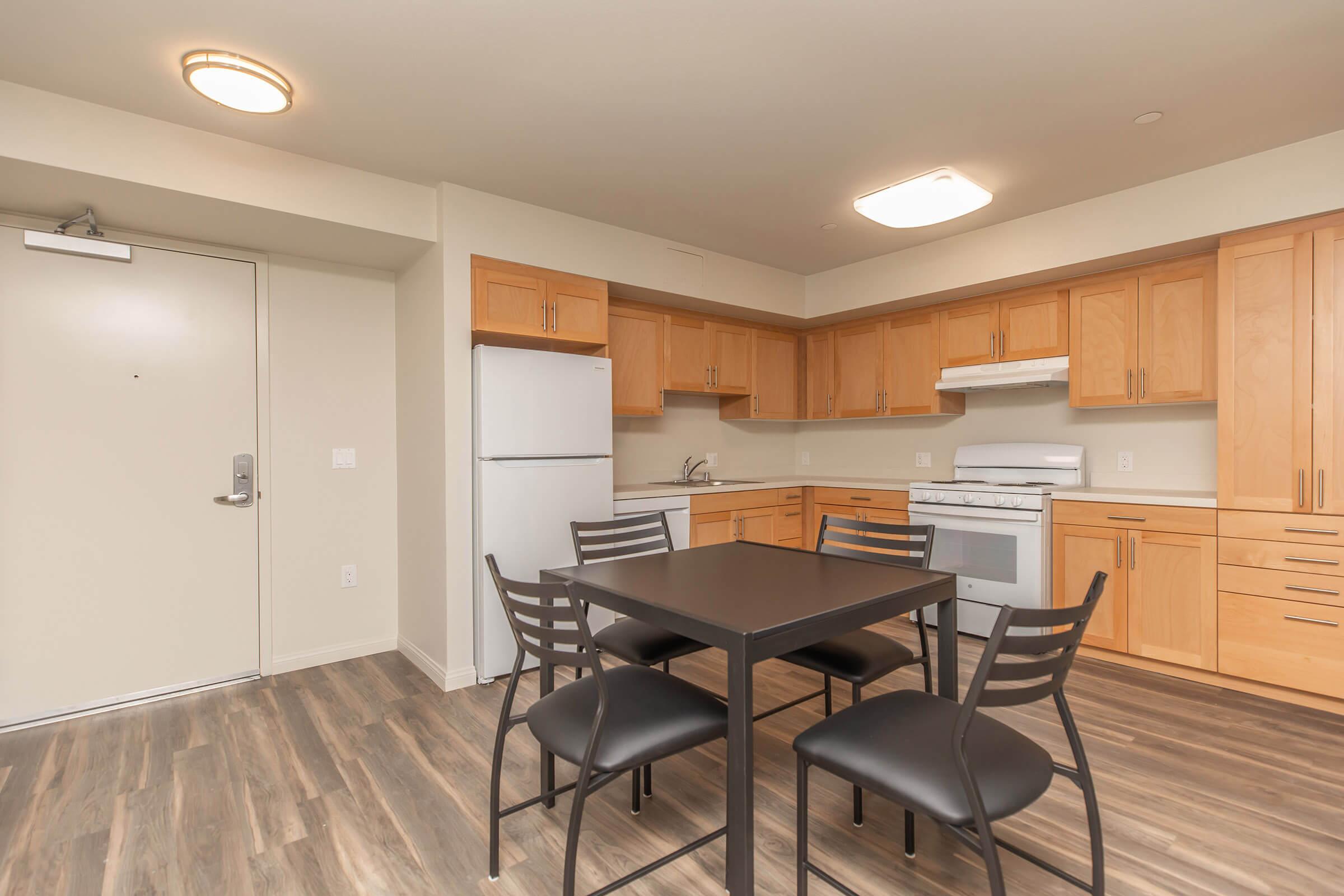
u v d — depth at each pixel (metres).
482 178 2.81
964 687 2.87
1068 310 3.46
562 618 1.46
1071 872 1.61
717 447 4.80
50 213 2.51
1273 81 2.10
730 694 1.39
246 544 3.00
